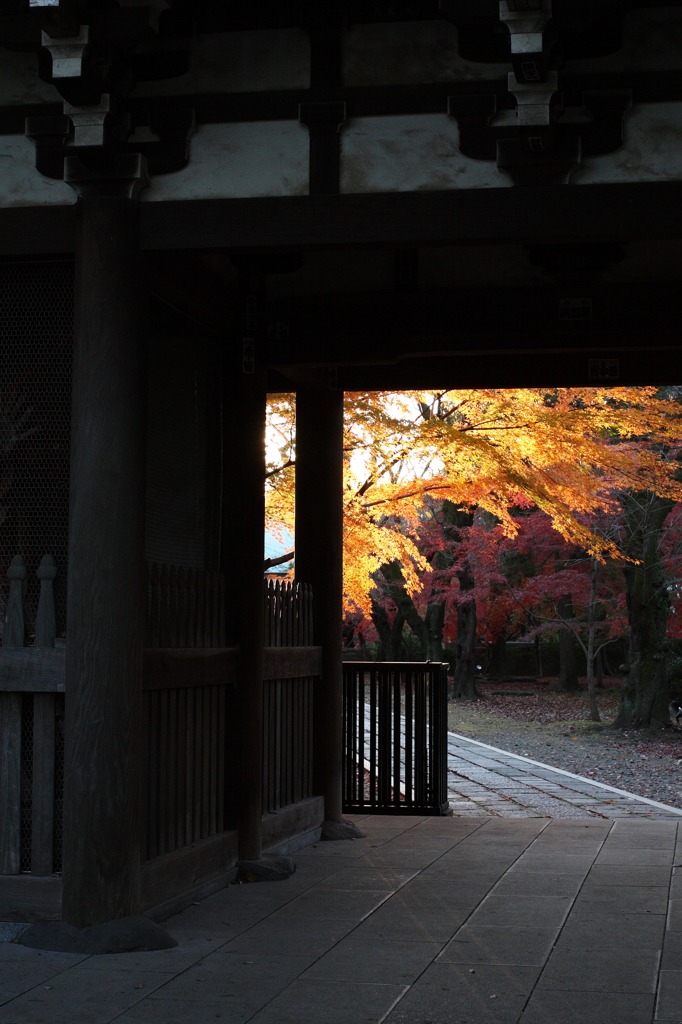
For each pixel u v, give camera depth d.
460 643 32.88
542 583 25.06
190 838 5.69
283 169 4.98
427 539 25.95
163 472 5.71
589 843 7.29
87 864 4.68
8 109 5.23
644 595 20.42
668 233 4.62
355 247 4.94
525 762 14.78
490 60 4.83
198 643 5.86
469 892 5.70
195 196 5.02
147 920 4.70
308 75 5.04
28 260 5.32
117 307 4.93
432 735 8.91
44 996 3.92
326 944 4.64
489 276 6.92
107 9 4.68
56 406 5.32
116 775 4.73
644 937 4.73
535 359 8.00
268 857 6.36
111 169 4.98
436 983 4.06
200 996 3.92
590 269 6.49
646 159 4.66
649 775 14.18
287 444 11.02
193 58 5.12
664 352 7.81
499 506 11.09
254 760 6.33
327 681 7.96
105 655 4.77
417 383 8.19
